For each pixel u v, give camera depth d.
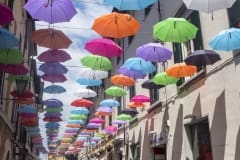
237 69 7.97
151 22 15.70
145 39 16.58
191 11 10.86
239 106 7.78
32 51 25.05
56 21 6.61
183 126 10.86
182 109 11.11
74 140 40.06
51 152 60.72
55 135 33.94
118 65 23.77
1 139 13.52
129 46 20.11
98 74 12.12
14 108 17.56
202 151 9.83
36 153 45.16
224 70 8.54
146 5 6.13
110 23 6.70
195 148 10.28
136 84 17.72
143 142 15.52
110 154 24.48
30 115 16.31
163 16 13.83
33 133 27.00
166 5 13.56
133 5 6.12
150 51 8.72
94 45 8.00
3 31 7.19
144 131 15.55
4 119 13.41
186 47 11.23
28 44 23.25
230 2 5.93
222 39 6.90
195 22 10.55
